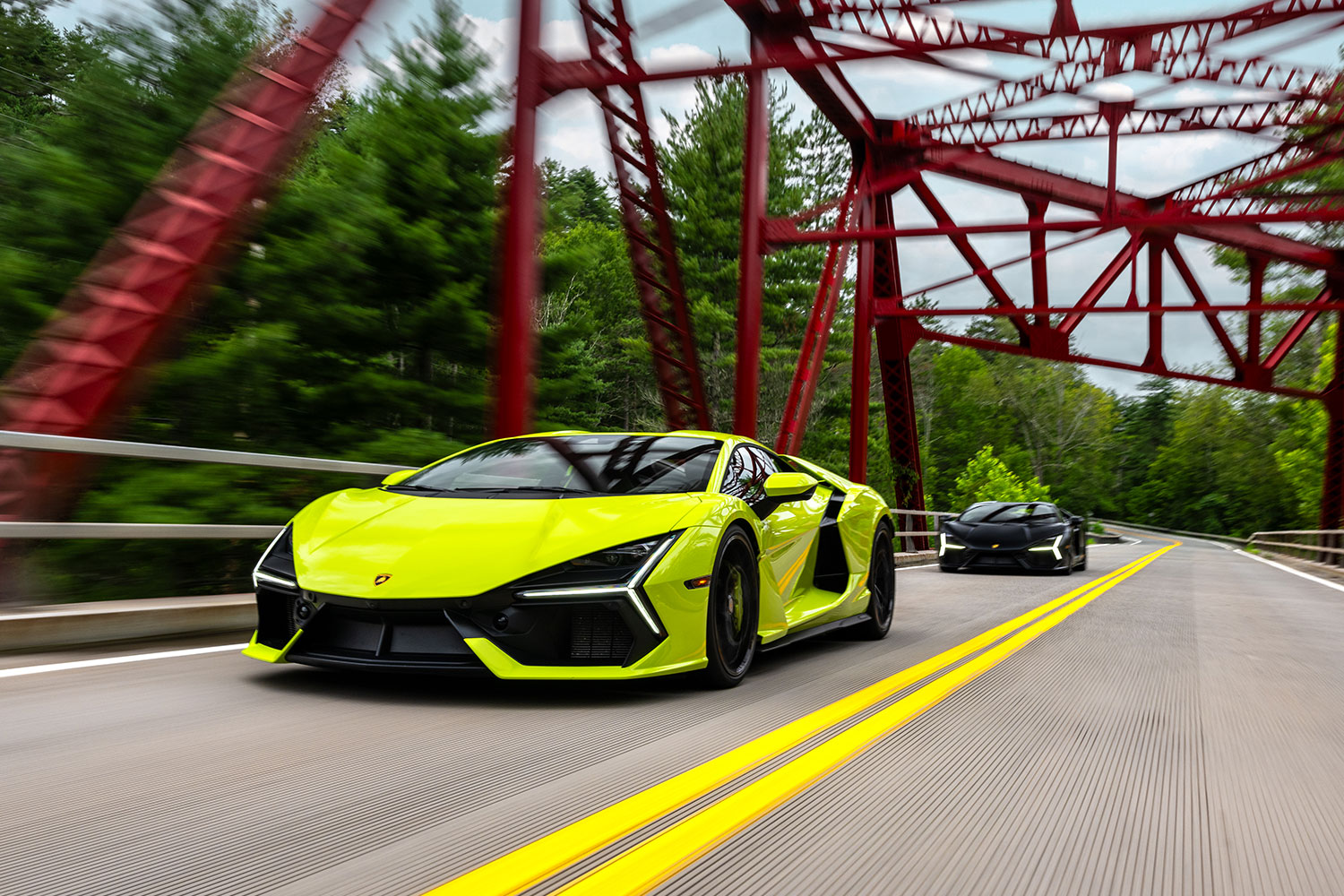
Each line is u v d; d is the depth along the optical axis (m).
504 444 4.91
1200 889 2.05
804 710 3.75
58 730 3.04
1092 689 4.52
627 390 43.53
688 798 2.52
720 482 4.50
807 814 2.44
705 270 43.97
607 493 4.16
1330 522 28.89
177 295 7.22
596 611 3.57
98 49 15.00
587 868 1.99
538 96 10.77
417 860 2.00
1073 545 14.62
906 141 22.45
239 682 3.87
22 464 6.27
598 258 20.09
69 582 8.91
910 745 3.26
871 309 23.02
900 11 14.95
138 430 13.62
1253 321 28.48
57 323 6.86
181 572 9.64
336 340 16.20
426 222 17.00
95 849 2.02
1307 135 20.69
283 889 1.83
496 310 16.95
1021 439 81.25
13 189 14.00
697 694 3.98
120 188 14.30
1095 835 2.39
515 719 3.40
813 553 5.40
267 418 15.38
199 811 2.29
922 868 2.10
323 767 2.71
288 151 7.95
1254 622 8.19
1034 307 23.14
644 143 14.11
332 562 3.68
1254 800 2.76
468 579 3.47
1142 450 103.75
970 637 6.38
